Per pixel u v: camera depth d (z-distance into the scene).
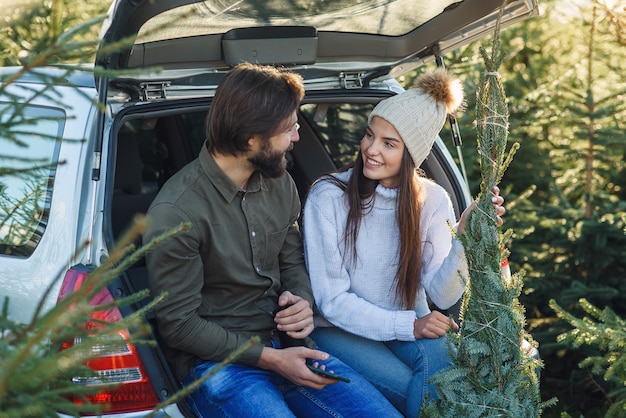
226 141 2.27
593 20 4.21
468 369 2.29
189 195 2.29
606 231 4.04
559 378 4.26
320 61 3.04
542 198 4.98
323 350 2.60
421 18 2.89
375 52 3.05
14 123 1.65
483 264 2.30
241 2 2.47
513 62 5.23
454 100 2.61
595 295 3.98
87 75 2.73
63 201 2.41
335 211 2.63
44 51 1.57
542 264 4.37
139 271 2.97
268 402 2.26
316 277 2.61
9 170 1.71
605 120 4.48
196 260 2.29
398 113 2.54
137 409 2.24
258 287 2.44
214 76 2.91
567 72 4.75
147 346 2.23
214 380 2.29
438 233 2.68
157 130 3.80
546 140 4.82
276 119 2.27
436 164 3.08
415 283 2.62
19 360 1.23
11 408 1.32
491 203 2.33
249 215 2.38
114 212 3.14
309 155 3.54
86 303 1.44
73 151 2.46
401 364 2.54
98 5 3.69
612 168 4.65
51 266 2.35
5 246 2.48
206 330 2.29
